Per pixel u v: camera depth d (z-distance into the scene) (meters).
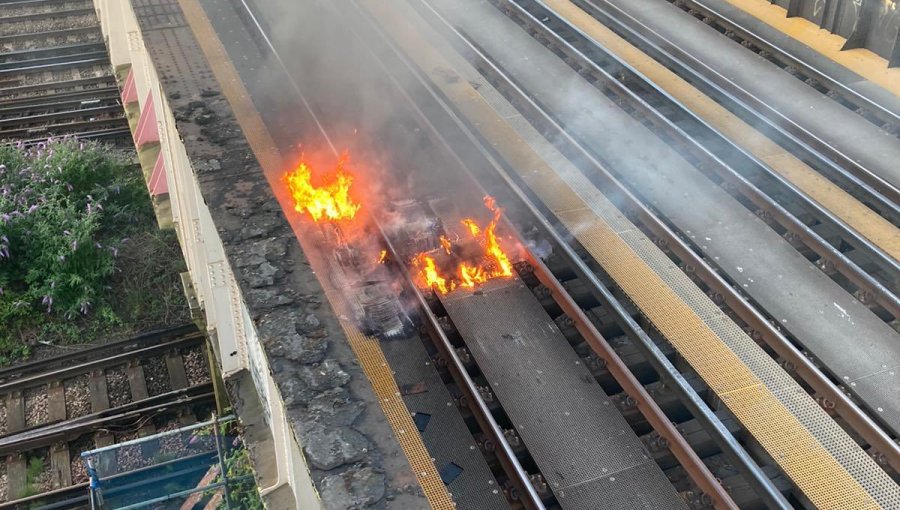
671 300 8.11
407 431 6.71
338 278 8.04
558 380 7.52
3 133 16.95
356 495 4.93
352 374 5.69
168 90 9.00
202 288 9.90
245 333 7.97
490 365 7.62
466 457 6.88
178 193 10.70
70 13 20.64
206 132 8.20
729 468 7.12
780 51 12.14
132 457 11.03
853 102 11.16
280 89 10.44
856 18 12.14
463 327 7.96
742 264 8.74
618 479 6.75
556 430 7.11
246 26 11.63
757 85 11.65
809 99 11.32
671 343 7.68
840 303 8.27
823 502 6.39
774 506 6.35
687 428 7.38
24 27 20.20
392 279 8.13
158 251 14.57
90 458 11.01
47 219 14.23
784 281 8.53
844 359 7.64
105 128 17.25
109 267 13.92
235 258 6.59
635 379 7.33
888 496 6.44
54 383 12.21
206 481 10.53
